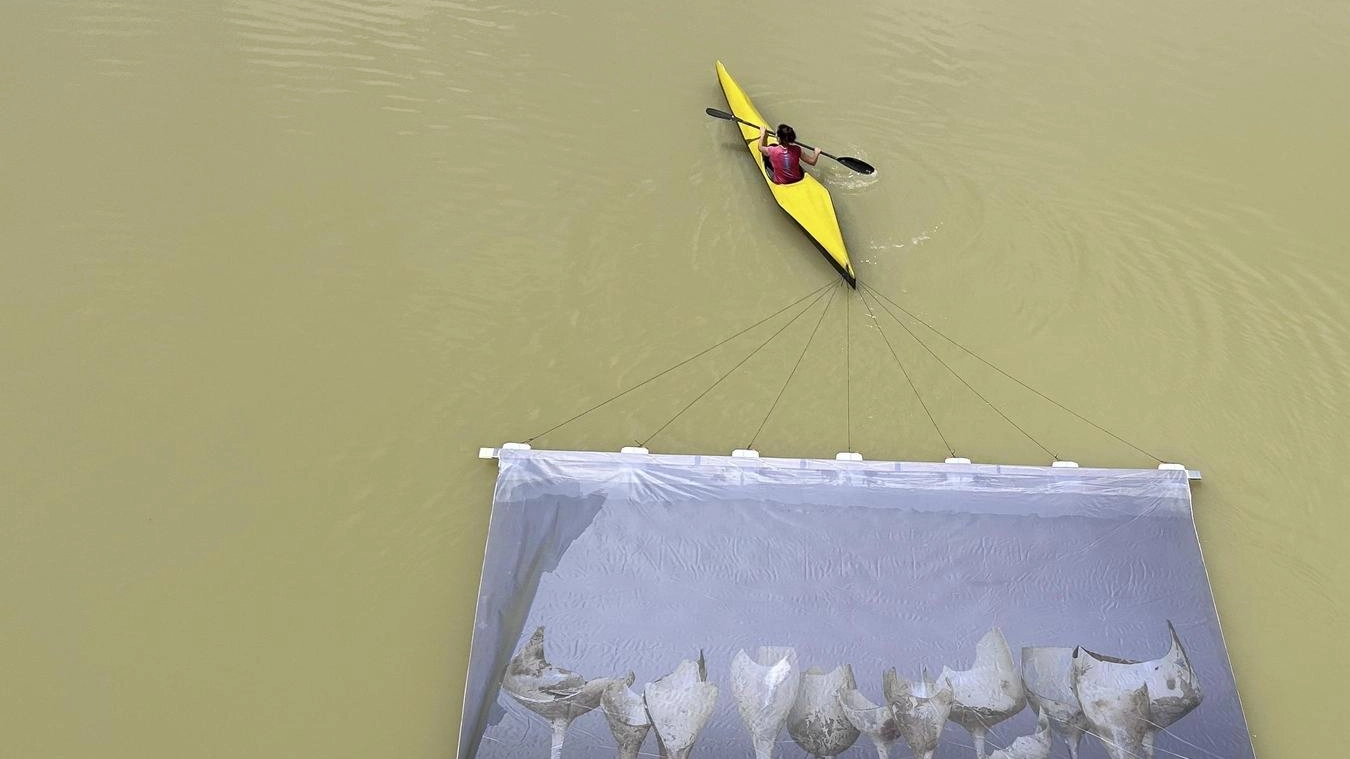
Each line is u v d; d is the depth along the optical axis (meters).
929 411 6.44
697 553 5.57
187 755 5.01
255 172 7.23
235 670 5.27
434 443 6.12
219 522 5.73
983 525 5.74
